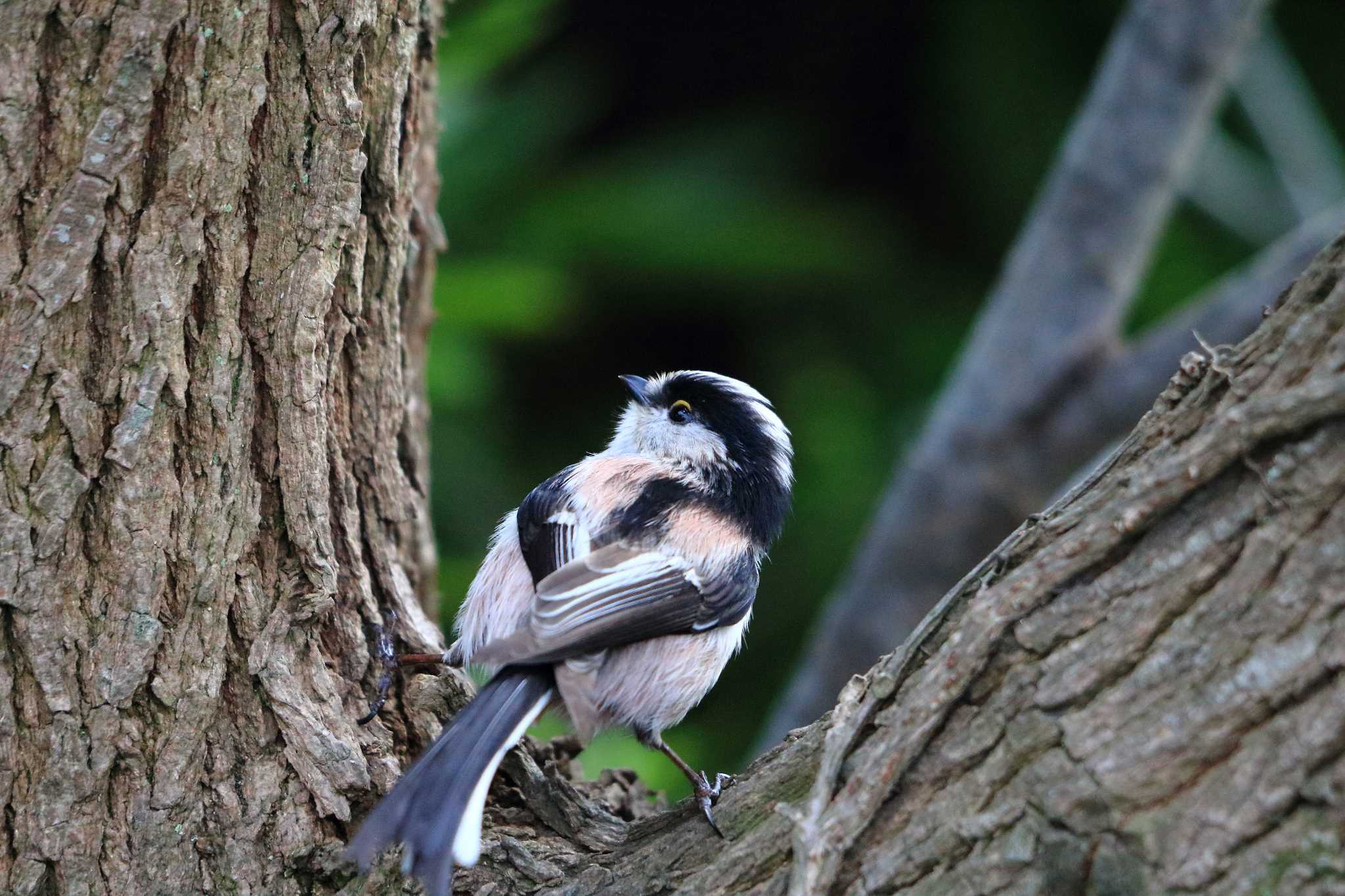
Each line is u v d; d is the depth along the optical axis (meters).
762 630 15.66
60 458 6.06
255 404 6.54
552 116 13.65
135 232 6.10
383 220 7.20
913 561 12.59
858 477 15.64
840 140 18.23
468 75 11.82
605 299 16.53
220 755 6.46
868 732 5.71
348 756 6.63
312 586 6.69
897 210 17.62
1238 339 11.25
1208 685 4.91
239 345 6.43
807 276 16.47
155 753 6.30
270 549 6.65
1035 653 5.30
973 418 12.34
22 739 6.07
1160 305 16.23
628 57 19.44
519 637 6.43
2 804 6.04
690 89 19.36
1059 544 5.36
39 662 6.06
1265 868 4.70
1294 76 13.27
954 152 17.58
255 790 6.47
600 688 7.05
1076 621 5.25
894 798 5.48
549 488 7.75
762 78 19.12
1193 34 11.50
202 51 6.11
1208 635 4.95
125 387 6.12
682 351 17.02
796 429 15.93
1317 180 13.04
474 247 14.48
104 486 6.15
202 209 6.22
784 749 6.23
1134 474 5.29
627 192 15.81
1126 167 11.84
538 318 12.52
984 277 17.11
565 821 6.74
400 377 7.64
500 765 7.00
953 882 5.19
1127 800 4.93
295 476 6.62
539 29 12.74
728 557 7.69
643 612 7.05
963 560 12.54
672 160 16.59
